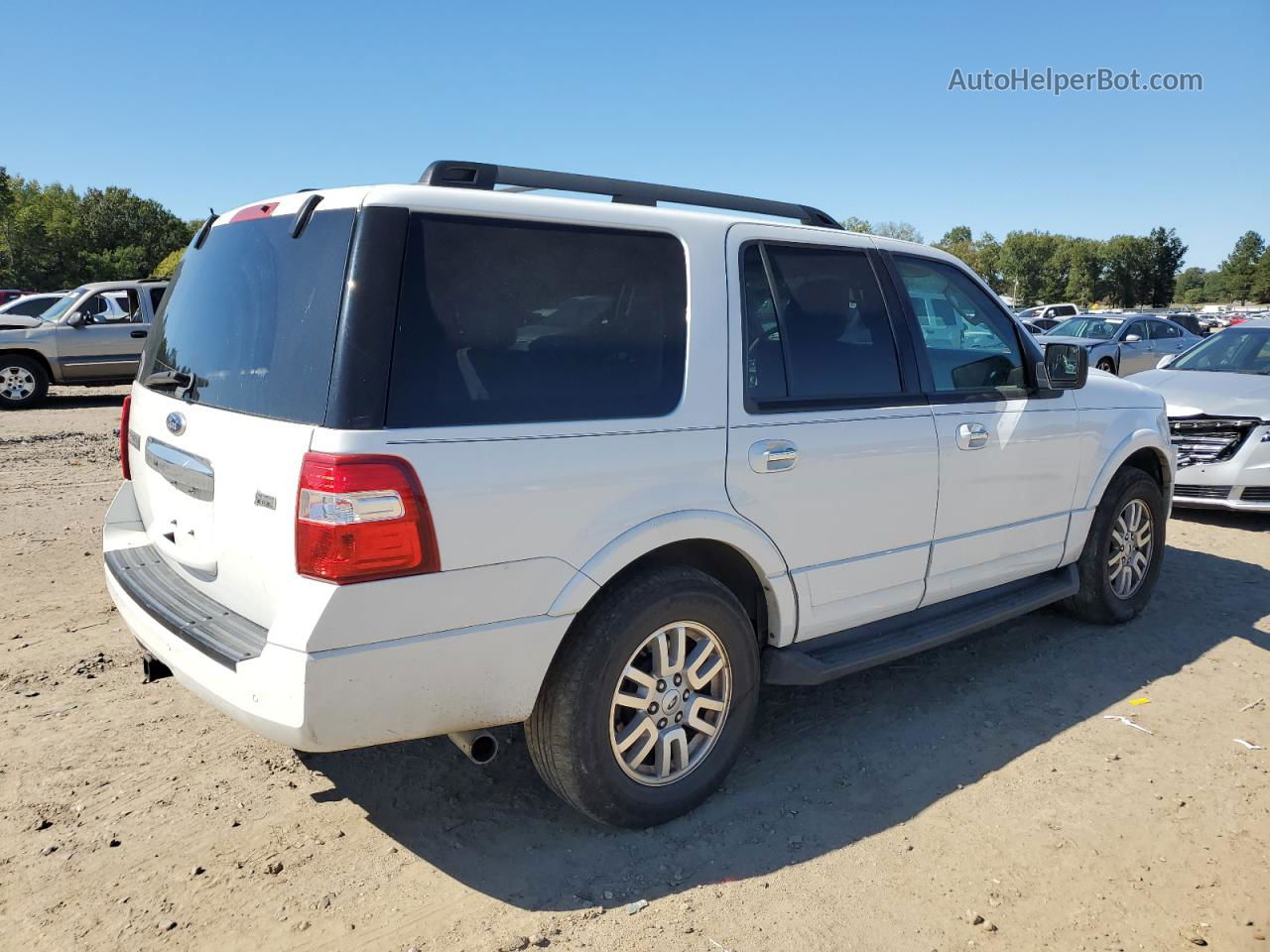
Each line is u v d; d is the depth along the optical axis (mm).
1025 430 4160
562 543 2699
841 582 3506
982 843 3031
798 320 3426
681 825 3117
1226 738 3773
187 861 2865
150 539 3475
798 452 3256
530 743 2924
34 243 87812
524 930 2580
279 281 2740
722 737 3207
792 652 3432
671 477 2932
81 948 2480
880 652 3621
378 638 2443
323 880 2791
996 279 140000
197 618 2781
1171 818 3180
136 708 3875
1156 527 5094
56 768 3381
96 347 14641
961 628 3924
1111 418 4711
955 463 3840
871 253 3775
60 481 8406
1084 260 137000
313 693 2381
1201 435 7238
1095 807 3246
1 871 2789
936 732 3812
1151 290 141500
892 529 3639
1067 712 4004
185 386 3064
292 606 2420
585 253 2893
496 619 2613
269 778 3357
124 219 100625
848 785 3389
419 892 2748
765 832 3084
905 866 2902
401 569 2434
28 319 15695
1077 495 4535
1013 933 2598
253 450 2578
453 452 2506
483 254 2686
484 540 2557
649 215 3084
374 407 2422
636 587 2895
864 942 2555
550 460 2670
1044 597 4414
